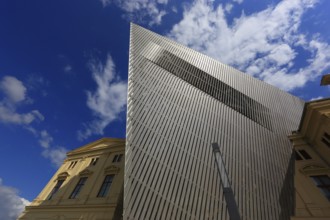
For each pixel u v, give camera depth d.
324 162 22.55
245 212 20.75
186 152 24.34
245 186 23.77
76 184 26.72
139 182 18.73
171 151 23.50
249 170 26.38
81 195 23.98
